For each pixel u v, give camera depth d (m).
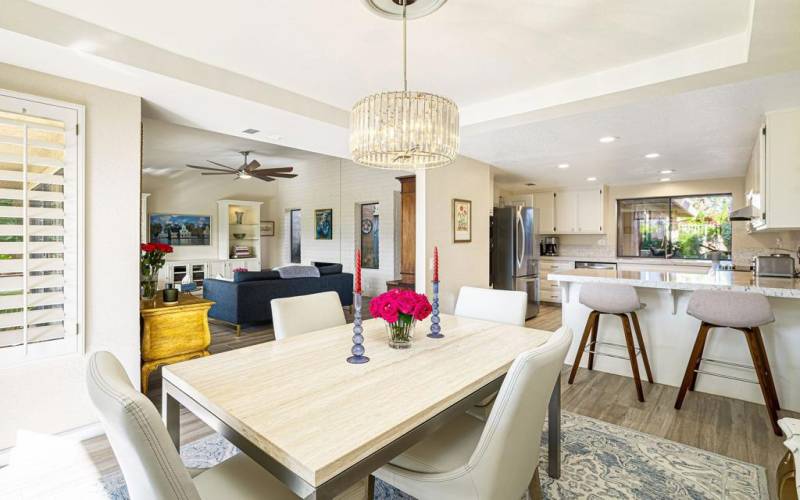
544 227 7.54
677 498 1.88
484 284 5.20
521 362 1.15
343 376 1.49
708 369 3.16
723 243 6.22
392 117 1.82
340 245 8.33
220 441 2.41
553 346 1.26
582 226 7.12
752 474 2.06
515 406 1.16
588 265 7.13
